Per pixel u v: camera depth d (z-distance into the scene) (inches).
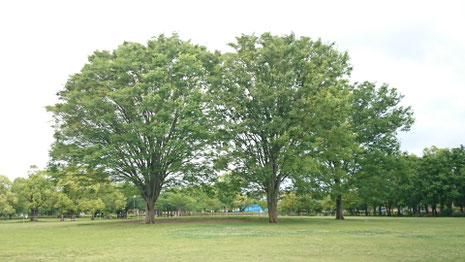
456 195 2223.2
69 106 1277.1
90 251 517.0
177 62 1259.8
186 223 1350.9
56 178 1396.4
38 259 442.0
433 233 789.9
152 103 1167.0
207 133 1239.5
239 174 1293.1
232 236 741.3
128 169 1331.2
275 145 1264.8
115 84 1278.3
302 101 1207.6
